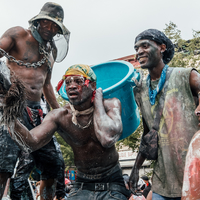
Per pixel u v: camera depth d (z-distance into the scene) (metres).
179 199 3.29
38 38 3.89
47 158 4.05
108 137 3.11
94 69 4.81
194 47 12.52
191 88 3.47
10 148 3.32
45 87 4.54
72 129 3.41
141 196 5.50
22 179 3.91
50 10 3.93
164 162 3.37
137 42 3.68
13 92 2.75
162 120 3.47
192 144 2.16
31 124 3.84
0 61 2.75
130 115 4.05
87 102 3.36
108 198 3.28
